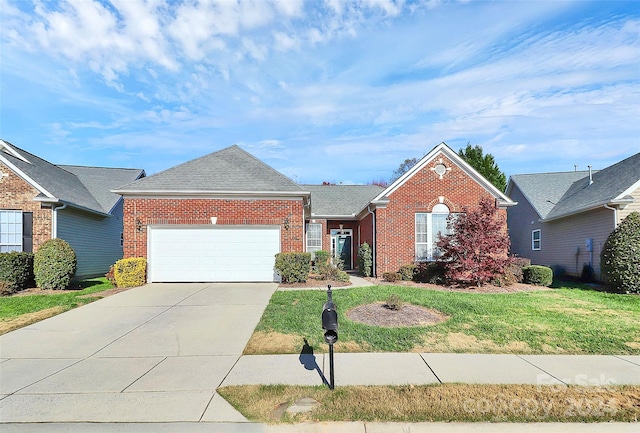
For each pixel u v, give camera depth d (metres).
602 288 13.00
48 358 5.99
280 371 5.30
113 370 5.43
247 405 4.22
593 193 16.42
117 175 23.03
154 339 6.95
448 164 16.28
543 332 7.00
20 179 14.46
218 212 13.66
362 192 24.56
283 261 13.12
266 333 7.14
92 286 13.32
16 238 14.24
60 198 14.87
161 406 4.25
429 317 8.12
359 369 5.32
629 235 11.84
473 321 7.74
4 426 3.83
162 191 13.33
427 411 4.02
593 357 5.82
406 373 5.15
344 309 8.73
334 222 21.91
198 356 6.02
